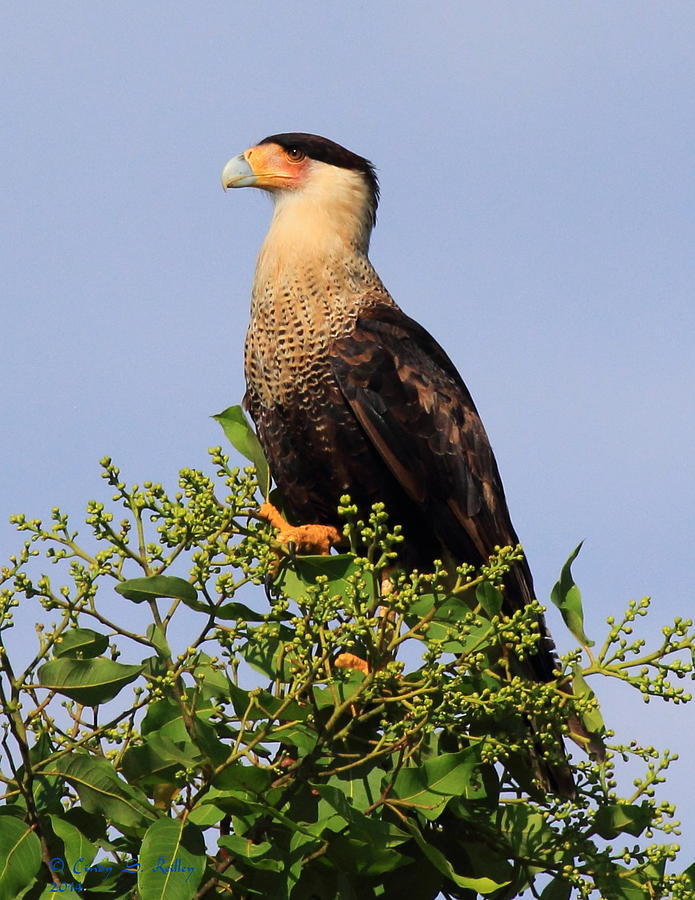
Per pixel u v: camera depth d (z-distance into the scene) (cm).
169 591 671
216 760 653
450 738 785
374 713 689
